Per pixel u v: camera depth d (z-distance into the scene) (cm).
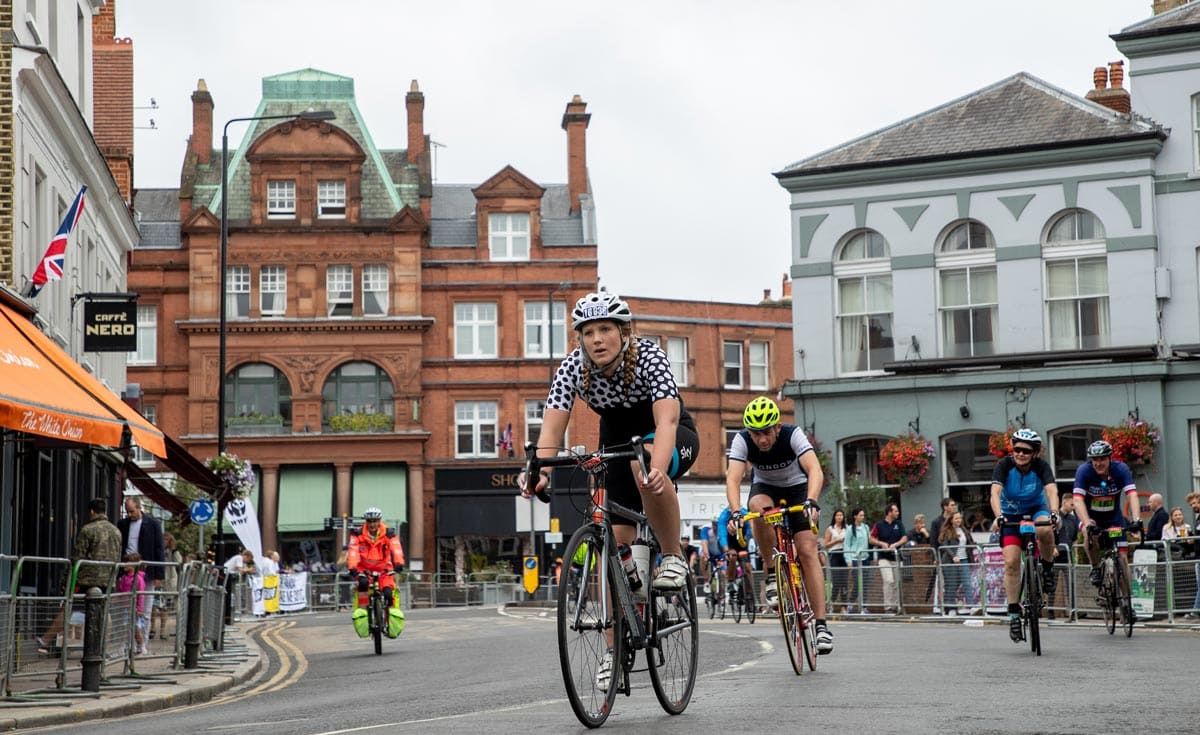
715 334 5972
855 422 3512
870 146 3562
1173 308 3278
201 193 5459
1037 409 3338
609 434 777
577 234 5641
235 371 5359
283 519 5309
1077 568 2038
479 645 1955
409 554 5328
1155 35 3309
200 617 1609
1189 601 1842
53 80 2167
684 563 775
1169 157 3303
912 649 1409
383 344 5391
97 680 1276
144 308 5369
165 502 3456
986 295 3434
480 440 5453
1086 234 3362
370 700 1125
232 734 854
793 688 968
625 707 867
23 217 2095
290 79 5550
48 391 1606
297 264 5394
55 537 2358
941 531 2509
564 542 5312
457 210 5688
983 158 3422
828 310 3569
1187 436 3216
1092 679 1002
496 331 5503
